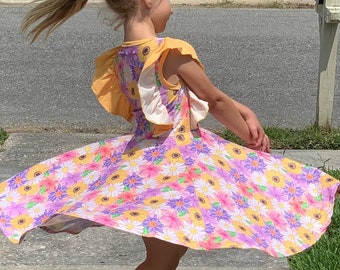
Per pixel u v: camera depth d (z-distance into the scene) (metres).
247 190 3.20
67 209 3.05
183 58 3.24
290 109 7.58
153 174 3.10
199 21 11.59
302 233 3.14
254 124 3.44
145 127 3.31
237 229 2.93
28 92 8.10
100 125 7.08
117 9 3.32
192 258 4.30
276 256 2.95
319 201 3.31
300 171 3.40
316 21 11.69
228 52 9.68
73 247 4.46
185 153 3.17
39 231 4.66
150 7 3.31
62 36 10.34
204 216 2.93
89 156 3.38
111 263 4.25
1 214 3.25
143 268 3.18
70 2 3.38
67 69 8.92
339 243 4.23
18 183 3.38
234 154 3.35
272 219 3.13
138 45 3.28
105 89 3.49
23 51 9.66
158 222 2.85
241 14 12.27
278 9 12.90
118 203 2.99
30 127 7.00
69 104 7.71
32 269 4.16
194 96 3.30
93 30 10.70
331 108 6.69
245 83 8.41
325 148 6.36
